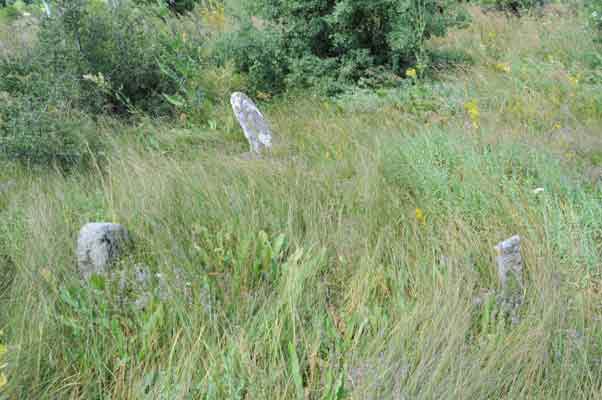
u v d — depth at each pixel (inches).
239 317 112.3
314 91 263.9
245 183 168.2
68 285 121.5
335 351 104.4
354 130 210.5
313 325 109.0
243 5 299.0
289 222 137.8
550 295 111.5
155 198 156.0
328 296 121.3
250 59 281.0
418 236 141.4
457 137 182.4
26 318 110.7
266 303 114.9
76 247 137.0
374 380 91.8
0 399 90.9
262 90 278.1
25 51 267.0
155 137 225.5
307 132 217.5
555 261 123.4
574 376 93.5
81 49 249.0
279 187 161.8
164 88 269.0
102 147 212.2
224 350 103.4
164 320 111.1
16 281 125.9
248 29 284.5
